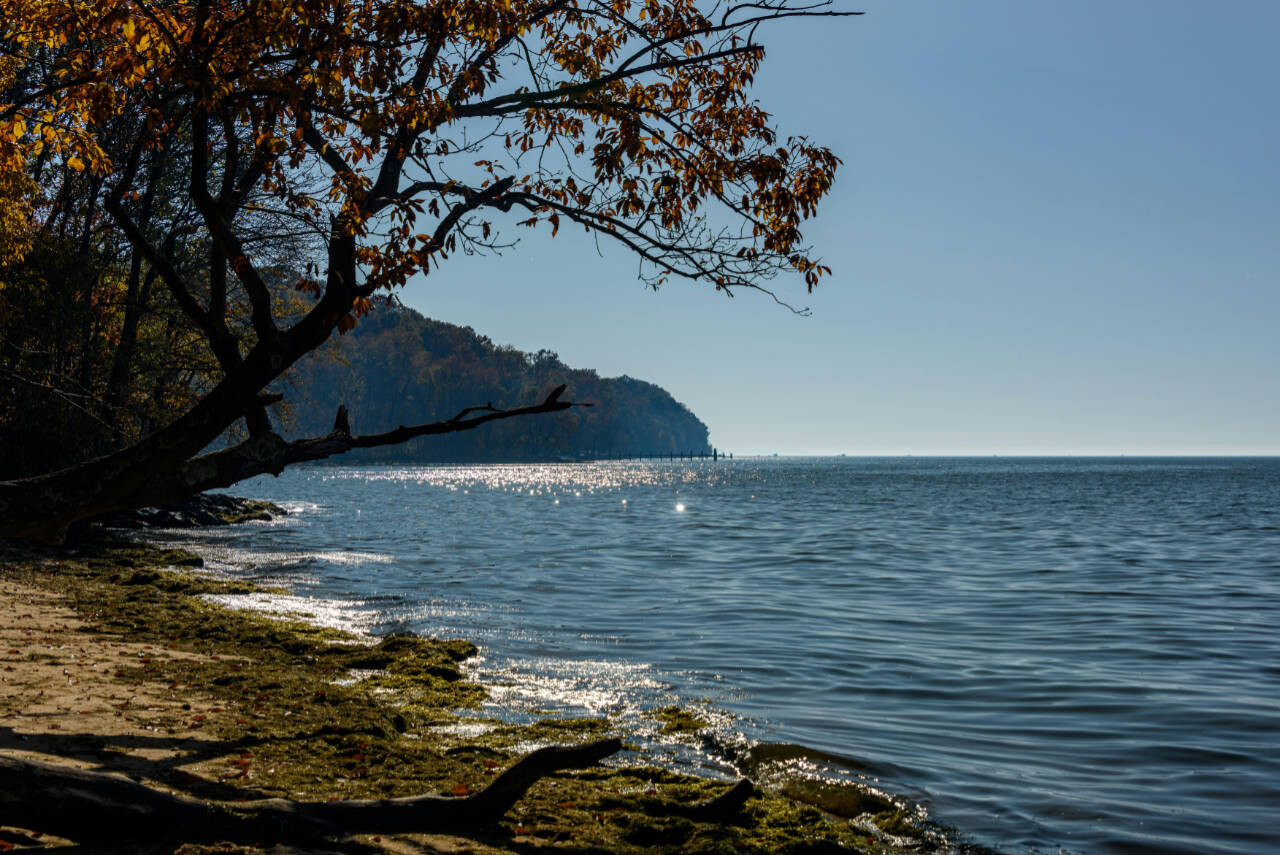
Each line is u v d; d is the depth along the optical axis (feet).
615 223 20.72
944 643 56.13
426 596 72.18
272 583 75.77
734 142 23.34
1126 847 25.52
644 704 40.04
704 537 140.97
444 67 20.43
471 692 40.37
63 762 23.61
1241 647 55.01
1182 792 30.01
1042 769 32.27
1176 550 120.06
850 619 65.00
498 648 51.80
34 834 18.51
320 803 20.97
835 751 33.71
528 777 22.63
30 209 65.36
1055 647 55.01
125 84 20.24
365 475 517.14
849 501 259.60
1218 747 35.01
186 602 57.98
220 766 25.17
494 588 78.69
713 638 56.80
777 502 254.88
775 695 42.42
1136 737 36.35
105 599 56.59
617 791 27.91
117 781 18.20
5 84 34.09
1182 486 364.38
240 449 16.49
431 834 21.59
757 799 27.78
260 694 35.35
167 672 37.73
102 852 17.62
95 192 87.30
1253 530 154.10
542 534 143.43
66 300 86.69
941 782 30.73
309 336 16.89
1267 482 408.67
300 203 18.11
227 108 17.16
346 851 19.20
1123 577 91.61
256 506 173.99
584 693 41.65
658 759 32.22
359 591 73.82
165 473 15.76
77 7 20.30
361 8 18.04
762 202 22.03
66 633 44.80
